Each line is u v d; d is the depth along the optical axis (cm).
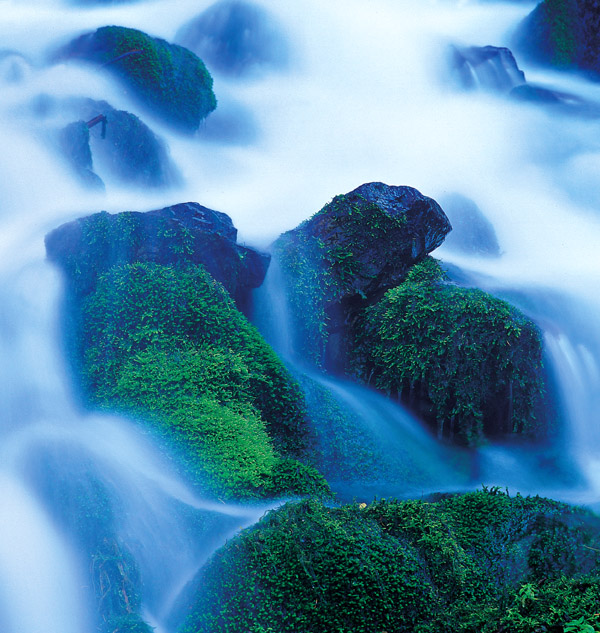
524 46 2648
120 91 1518
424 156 1817
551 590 566
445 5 2684
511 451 943
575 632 495
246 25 2212
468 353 929
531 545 643
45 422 754
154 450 699
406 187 1018
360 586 552
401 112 2072
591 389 1018
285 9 2266
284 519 590
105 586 562
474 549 637
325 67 2223
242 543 573
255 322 955
